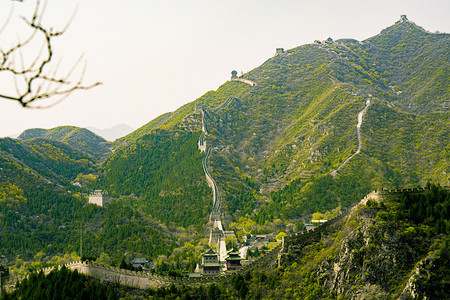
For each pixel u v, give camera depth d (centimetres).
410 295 15112
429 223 17212
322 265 18588
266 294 19412
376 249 17038
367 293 16262
